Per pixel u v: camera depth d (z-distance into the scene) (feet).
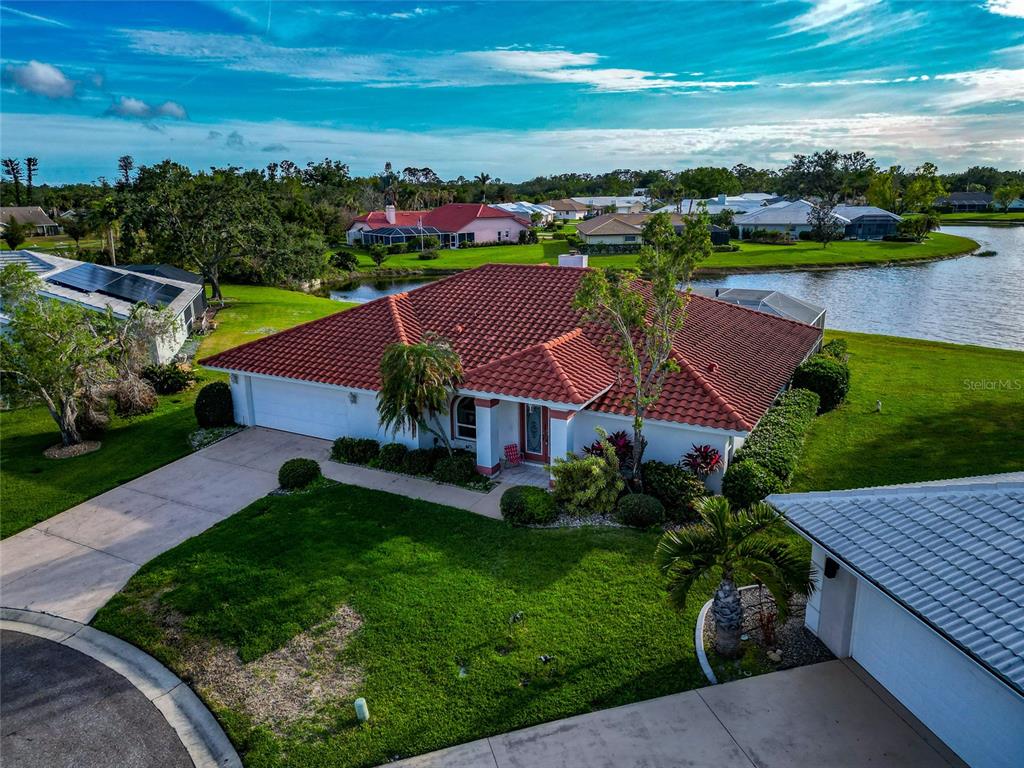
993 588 29.43
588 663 38.34
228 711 36.24
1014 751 28.25
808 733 33.04
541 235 400.88
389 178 576.61
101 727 35.86
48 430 81.20
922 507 35.60
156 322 91.97
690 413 57.62
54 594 47.78
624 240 312.71
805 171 610.65
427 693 36.68
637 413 55.47
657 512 52.47
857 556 33.86
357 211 432.25
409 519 55.11
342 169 536.83
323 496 59.82
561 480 55.47
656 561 36.76
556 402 57.57
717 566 47.29
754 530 36.50
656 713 34.65
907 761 31.22
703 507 36.96
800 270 251.19
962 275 230.07
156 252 181.47
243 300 171.53
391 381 59.36
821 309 114.32
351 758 32.86
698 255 53.06
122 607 45.55
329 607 44.14
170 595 46.34
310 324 80.94
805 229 350.43
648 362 65.05
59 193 402.93
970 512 34.01
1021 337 138.51
